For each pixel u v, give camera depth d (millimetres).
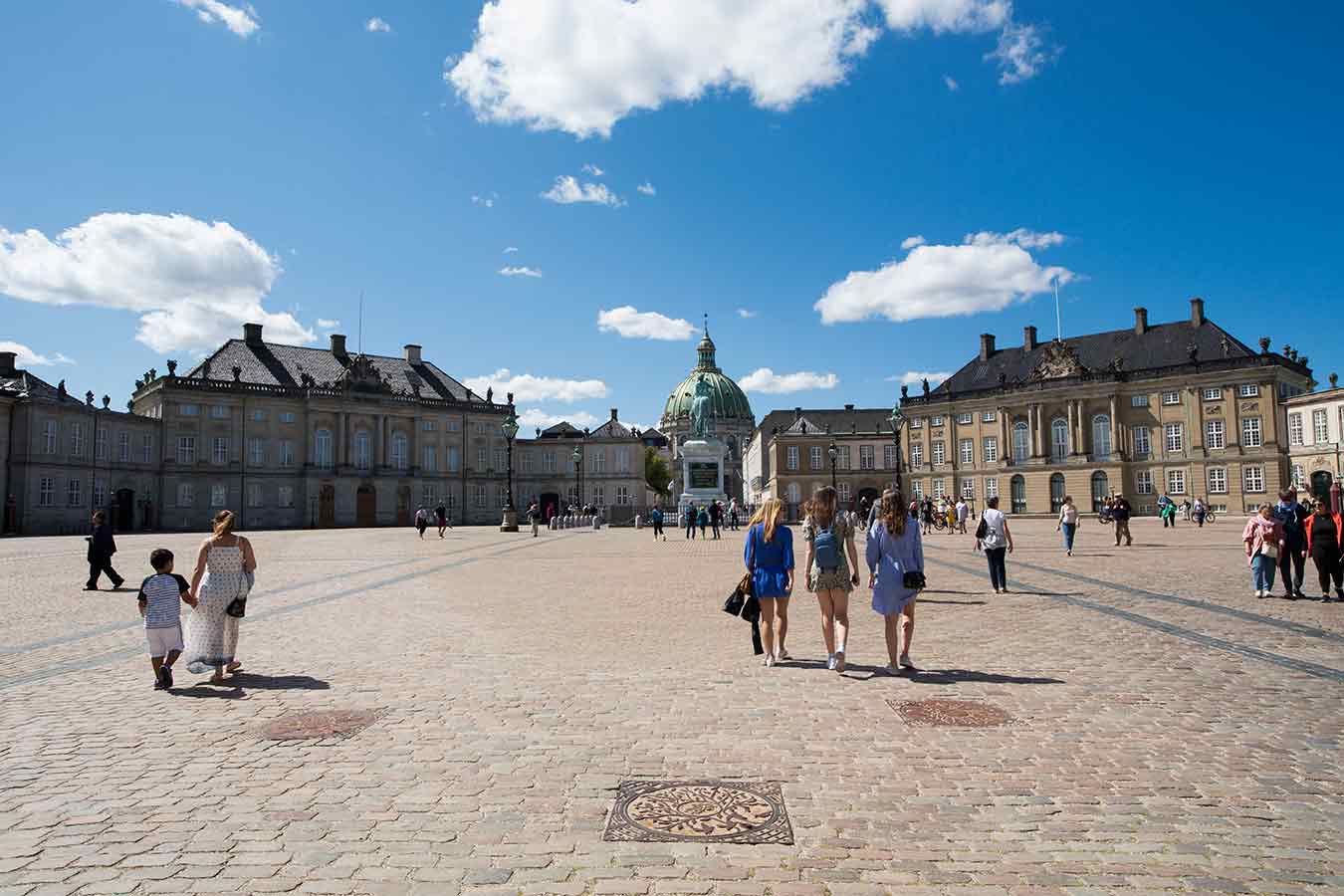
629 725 7711
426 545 41656
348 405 85875
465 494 94562
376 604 16578
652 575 23000
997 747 6996
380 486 87312
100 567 20906
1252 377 73875
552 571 24484
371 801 5898
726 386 169000
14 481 62375
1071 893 4523
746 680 9516
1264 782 6168
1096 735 7305
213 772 6551
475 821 5539
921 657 10695
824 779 6281
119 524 72375
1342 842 5141
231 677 9875
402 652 11336
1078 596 16875
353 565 27078
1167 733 7359
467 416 95188
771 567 10328
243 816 5652
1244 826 5383
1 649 12062
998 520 17844
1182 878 4691
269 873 4820
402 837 5293
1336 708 8148
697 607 15969
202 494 78188
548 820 5543
